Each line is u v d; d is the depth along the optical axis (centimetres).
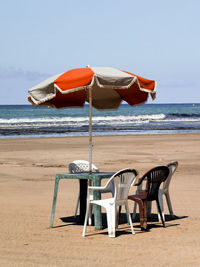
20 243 641
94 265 532
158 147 2359
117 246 620
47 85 698
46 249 607
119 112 10831
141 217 728
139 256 568
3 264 539
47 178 1349
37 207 921
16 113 9125
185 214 846
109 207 682
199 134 3500
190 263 536
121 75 700
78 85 681
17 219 807
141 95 850
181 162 1698
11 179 1330
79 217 794
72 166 874
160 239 659
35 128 4588
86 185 782
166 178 765
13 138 3114
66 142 2748
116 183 687
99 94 878
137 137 3162
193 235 680
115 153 2061
